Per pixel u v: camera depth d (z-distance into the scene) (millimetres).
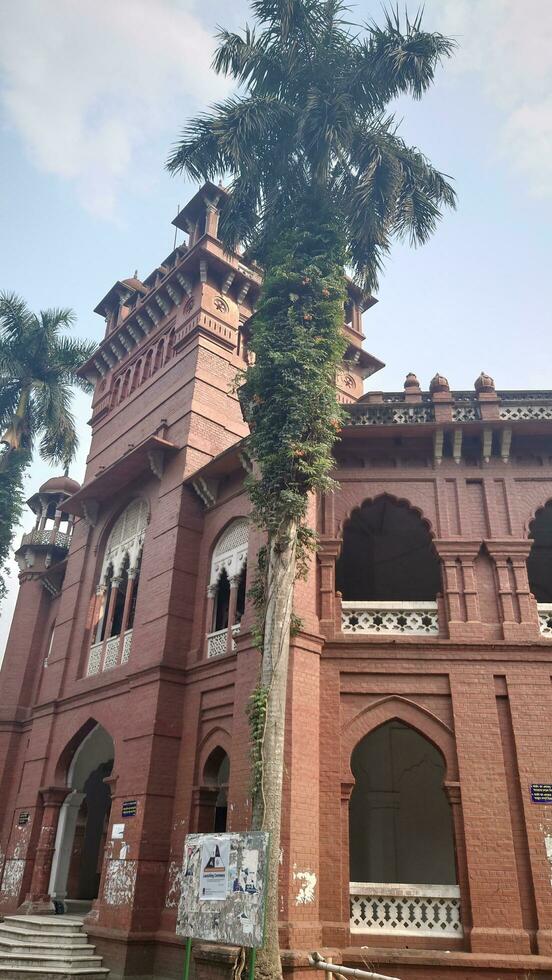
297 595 12398
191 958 10859
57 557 25516
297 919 10250
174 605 15648
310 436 11570
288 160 13523
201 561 16312
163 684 14797
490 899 10641
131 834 13836
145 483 18812
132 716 15242
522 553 13070
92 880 21484
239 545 15406
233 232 13625
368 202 12922
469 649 12375
